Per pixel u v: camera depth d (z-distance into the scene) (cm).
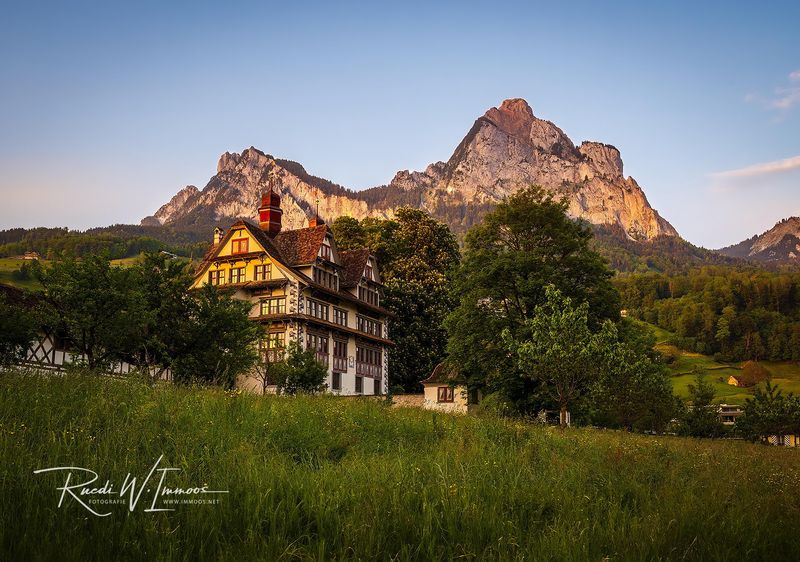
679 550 992
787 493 1440
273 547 883
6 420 1266
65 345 3772
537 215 4897
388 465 1381
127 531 880
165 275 3503
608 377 3547
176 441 1312
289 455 1409
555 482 1366
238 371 3553
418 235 7981
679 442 3017
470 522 1032
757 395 6016
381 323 7212
